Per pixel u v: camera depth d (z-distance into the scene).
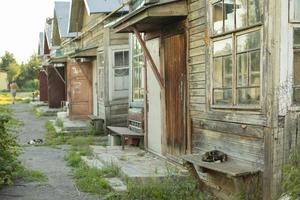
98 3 15.52
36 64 61.41
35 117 24.38
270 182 5.73
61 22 25.56
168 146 9.20
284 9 5.70
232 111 6.64
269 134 5.75
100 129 16.03
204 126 7.54
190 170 7.23
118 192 7.30
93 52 17.58
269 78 5.75
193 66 7.92
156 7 7.95
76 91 19.02
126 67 15.85
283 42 5.71
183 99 8.34
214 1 7.12
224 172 6.08
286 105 5.73
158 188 7.08
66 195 7.42
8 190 7.71
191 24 7.95
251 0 6.16
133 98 12.34
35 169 9.55
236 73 6.56
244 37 6.34
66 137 15.15
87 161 9.95
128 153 10.40
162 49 9.38
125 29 9.84
